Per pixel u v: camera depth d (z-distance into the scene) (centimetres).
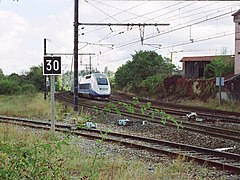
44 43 5053
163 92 6425
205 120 2969
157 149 1487
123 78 8638
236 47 5584
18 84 7744
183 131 2239
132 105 800
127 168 1088
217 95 5147
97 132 2030
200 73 7062
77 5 3397
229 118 3127
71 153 1184
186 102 5478
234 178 1080
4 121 2247
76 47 3400
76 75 3372
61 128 2134
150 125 2525
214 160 1341
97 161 1148
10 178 645
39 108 3328
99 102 5081
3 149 680
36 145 770
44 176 688
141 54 8025
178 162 1203
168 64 8019
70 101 5172
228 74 5712
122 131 2245
